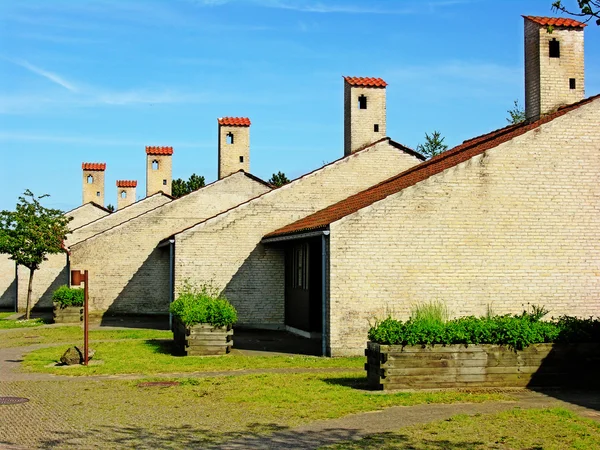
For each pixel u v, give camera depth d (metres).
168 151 42.47
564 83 20.09
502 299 17.70
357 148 26.78
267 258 25.23
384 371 11.77
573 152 18.16
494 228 17.81
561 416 9.56
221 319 17.48
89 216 41.69
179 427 9.43
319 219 20.94
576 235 18.06
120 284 32.12
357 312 17.30
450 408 10.34
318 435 8.82
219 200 32.50
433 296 17.55
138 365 15.67
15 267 39.53
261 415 10.12
